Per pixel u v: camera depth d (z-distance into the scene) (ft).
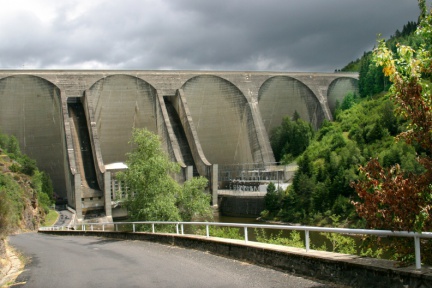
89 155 283.79
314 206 229.25
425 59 35.68
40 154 298.76
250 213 266.77
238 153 350.23
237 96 345.92
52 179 299.58
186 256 66.85
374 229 38.70
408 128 37.19
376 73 392.06
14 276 61.16
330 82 400.88
